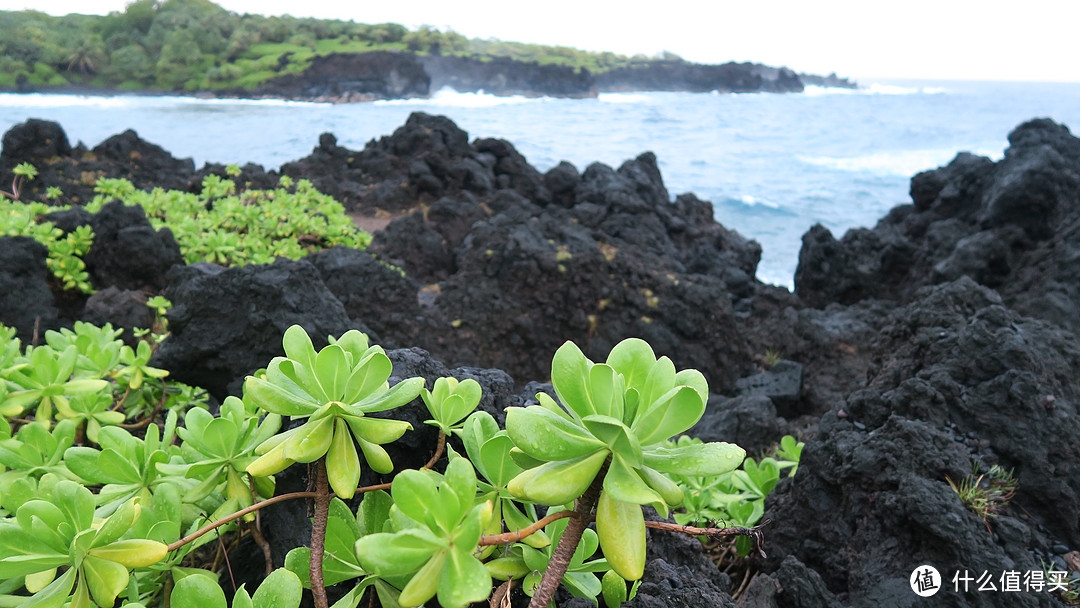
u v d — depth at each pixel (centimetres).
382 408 144
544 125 7175
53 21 12719
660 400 123
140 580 188
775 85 18912
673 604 201
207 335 396
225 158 4153
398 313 836
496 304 1009
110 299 696
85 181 1648
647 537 252
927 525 305
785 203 3388
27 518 141
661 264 1117
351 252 834
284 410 141
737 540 353
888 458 345
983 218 1073
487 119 7825
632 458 116
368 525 160
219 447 181
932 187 1345
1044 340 482
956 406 405
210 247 913
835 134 6838
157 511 180
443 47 15425
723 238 1770
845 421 428
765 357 1048
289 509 215
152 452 198
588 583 171
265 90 11562
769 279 2100
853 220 3078
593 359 1002
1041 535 355
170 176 1858
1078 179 1012
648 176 1838
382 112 8725
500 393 273
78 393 278
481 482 165
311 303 423
